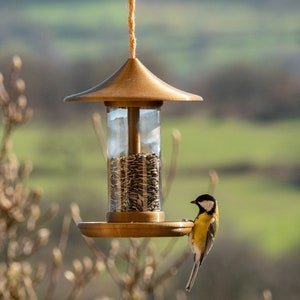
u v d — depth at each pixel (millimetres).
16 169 8781
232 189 27031
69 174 21594
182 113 30312
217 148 28078
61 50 30109
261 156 28172
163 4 36719
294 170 27859
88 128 24812
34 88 27047
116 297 17328
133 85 6301
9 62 26578
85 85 28141
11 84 8828
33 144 23609
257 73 30828
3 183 8719
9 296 8891
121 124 6906
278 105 30406
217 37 34031
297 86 30672
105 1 35156
